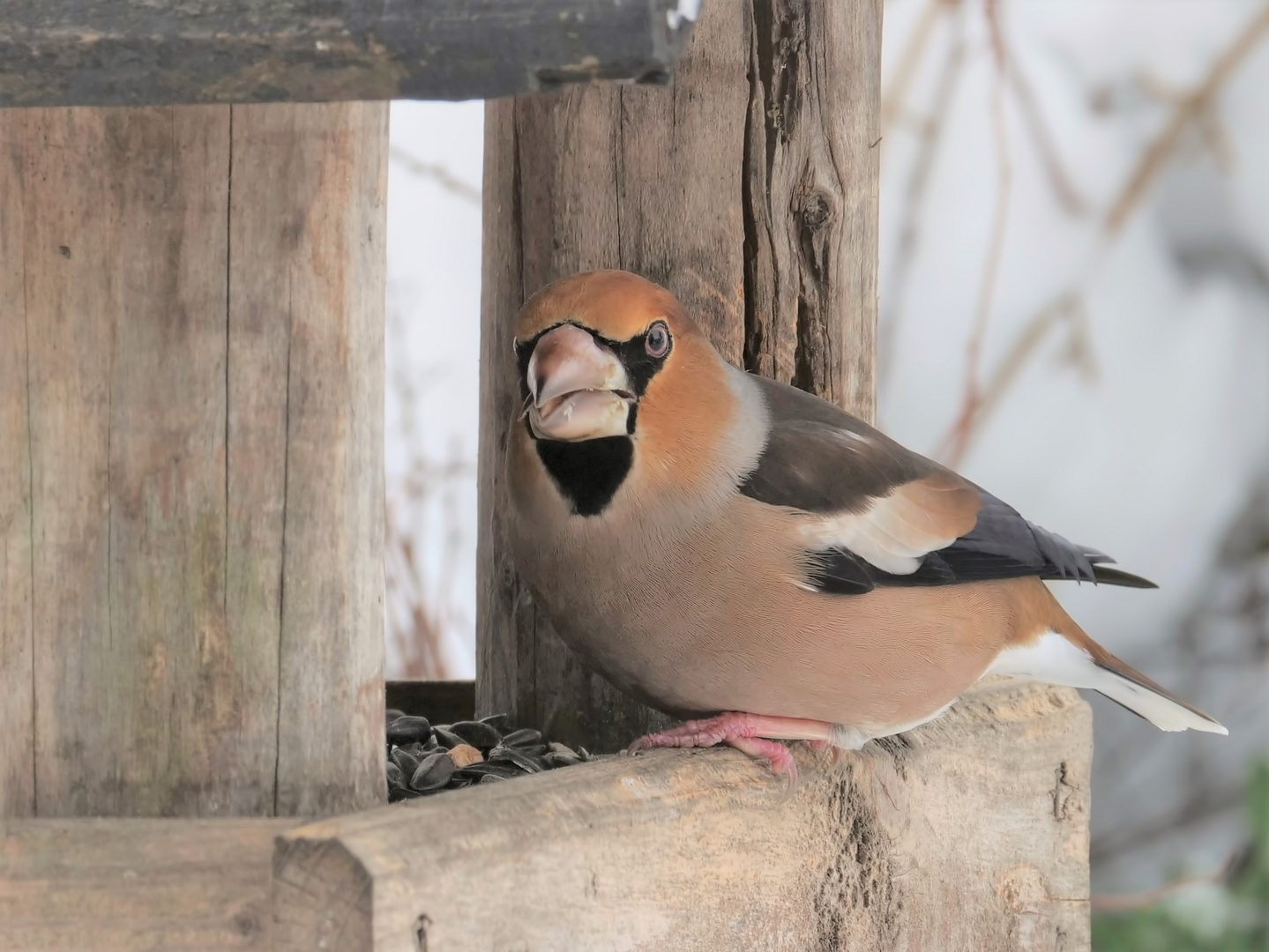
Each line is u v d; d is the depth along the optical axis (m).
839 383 8.42
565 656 8.80
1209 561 14.73
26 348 5.90
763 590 7.37
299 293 6.00
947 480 8.25
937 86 14.01
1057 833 8.26
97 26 4.76
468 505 13.24
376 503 6.27
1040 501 14.47
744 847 6.84
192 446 5.99
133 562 5.99
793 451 7.61
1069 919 8.27
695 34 8.22
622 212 8.34
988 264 13.22
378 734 6.31
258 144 5.94
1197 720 8.98
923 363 14.31
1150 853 14.12
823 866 7.24
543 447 7.33
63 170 5.88
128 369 5.96
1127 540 14.75
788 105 8.25
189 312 5.96
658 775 6.61
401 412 13.44
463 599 13.09
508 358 8.78
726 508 7.34
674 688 7.66
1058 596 14.88
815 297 8.35
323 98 4.88
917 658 7.70
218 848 5.66
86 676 5.99
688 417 7.27
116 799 6.02
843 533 7.54
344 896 5.29
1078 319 13.92
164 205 5.92
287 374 6.02
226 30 4.73
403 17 4.68
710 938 6.67
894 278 14.12
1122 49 14.57
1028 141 14.37
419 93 4.83
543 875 5.90
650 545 7.32
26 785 5.97
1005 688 8.51
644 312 7.12
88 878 5.63
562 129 8.38
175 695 6.02
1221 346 14.83
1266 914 12.11
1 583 5.94
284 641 6.06
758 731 7.48
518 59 4.68
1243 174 14.78
